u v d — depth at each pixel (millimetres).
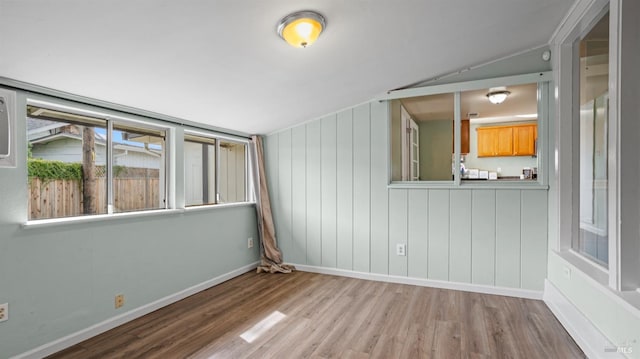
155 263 2918
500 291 3215
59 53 1810
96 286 2438
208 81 2508
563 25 2531
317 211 4086
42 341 2111
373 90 3479
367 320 2664
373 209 3771
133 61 2031
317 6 1867
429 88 3383
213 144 3840
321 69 2705
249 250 4215
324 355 2143
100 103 2482
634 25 1675
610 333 1812
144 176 2947
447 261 3432
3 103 1959
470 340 2314
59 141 2336
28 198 2154
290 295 3260
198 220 3412
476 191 3311
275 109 3486
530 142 5613
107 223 2521
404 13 2078
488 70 3223
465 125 3990
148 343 2303
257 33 1998
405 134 3803
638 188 1703
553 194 2910
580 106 2615
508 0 2121
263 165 4336
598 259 2281
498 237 3230
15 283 1993
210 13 1724
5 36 1595
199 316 2766
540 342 2270
